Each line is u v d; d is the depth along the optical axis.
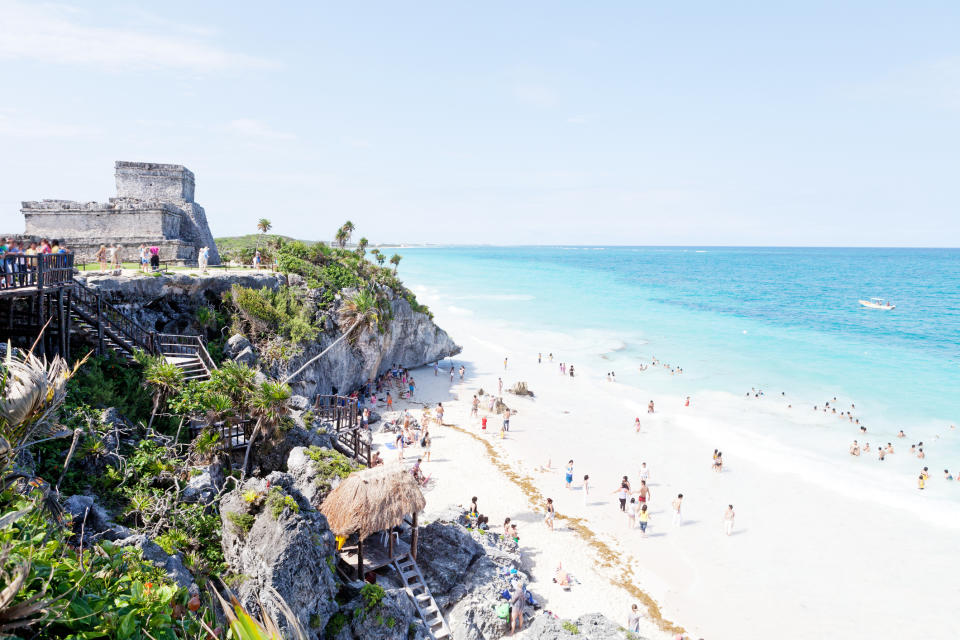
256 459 26.19
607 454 38.53
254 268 46.72
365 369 48.53
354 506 19.81
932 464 36.66
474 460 36.69
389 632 17.89
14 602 5.41
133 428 22.81
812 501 32.03
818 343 77.06
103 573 7.57
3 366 6.39
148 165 48.41
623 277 199.88
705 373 60.28
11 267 20.05
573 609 22.80
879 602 23.62
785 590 24.42
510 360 66.12
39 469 17.44
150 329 33.47
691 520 30.19
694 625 22.19
